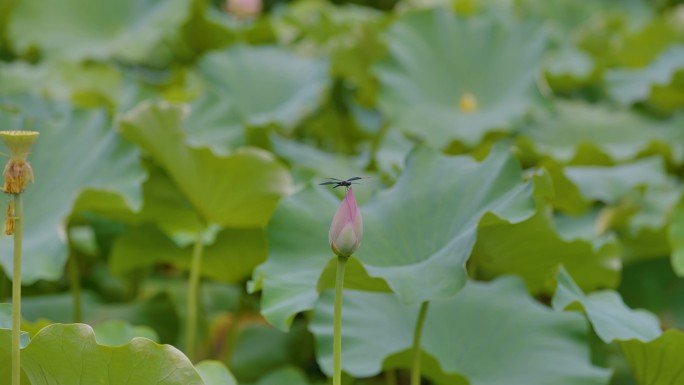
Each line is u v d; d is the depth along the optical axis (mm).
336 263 4297
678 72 6703
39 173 5062
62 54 8062
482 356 4820
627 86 7426
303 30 8656
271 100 6891
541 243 4910
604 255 4992
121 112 5871
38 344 4184
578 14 10031
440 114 6742
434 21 7145
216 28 8141
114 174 5035
